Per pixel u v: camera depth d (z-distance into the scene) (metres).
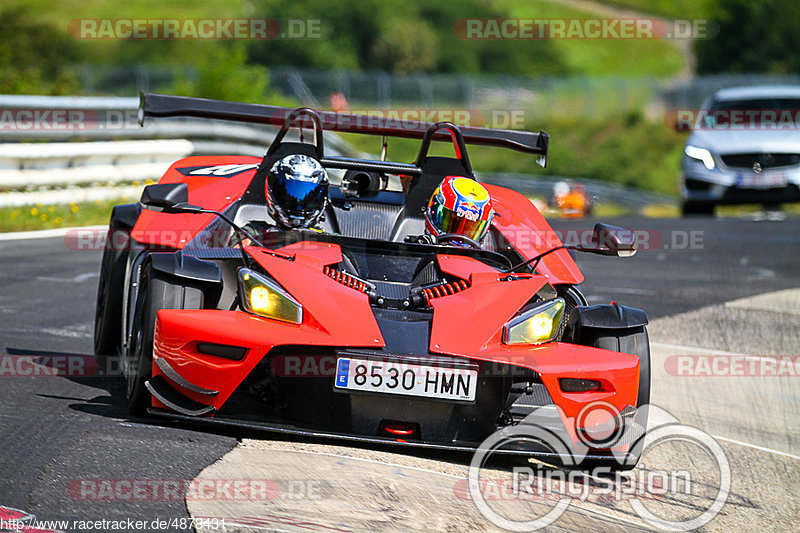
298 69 184.38
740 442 19.38
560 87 157.50
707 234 53.75
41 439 14.16
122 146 54.91
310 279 16.34
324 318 15.53
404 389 15.20
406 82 128.88
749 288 38.09
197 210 17.48
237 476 13.20
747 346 28.69
